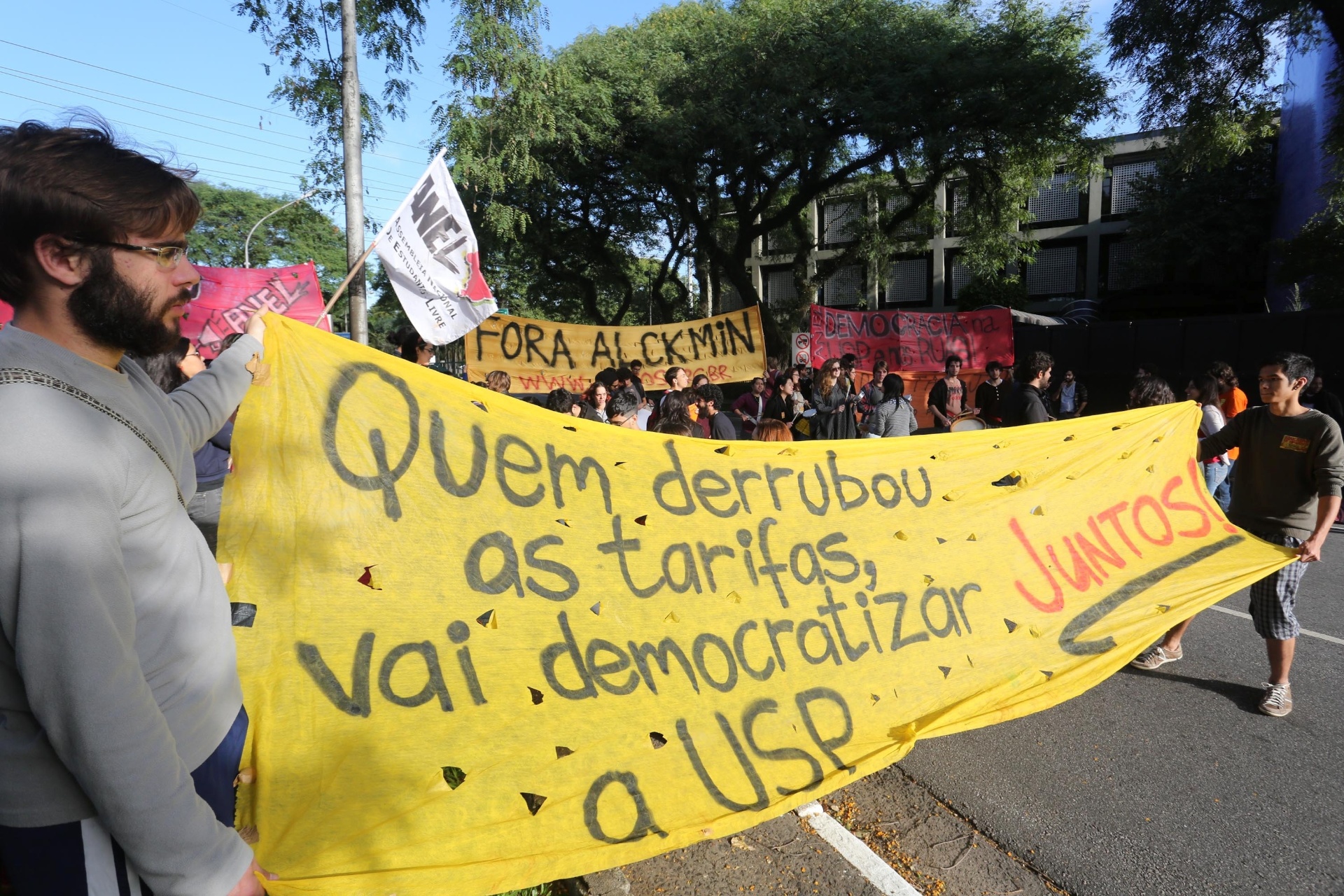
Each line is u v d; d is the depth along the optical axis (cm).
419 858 225
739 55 1955
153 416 142
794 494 350
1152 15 1420
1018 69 1852
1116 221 3006
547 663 274
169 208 127
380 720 246
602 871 270
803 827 312
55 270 120
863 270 2725
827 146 2084
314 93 1153
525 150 1602
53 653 108
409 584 266
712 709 290
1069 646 353
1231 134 1458
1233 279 2686
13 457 108
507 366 1020
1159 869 290
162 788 115
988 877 284
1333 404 1052
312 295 1137
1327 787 346
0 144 118
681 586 311
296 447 263
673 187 2175
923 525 367
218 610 145
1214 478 657
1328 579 699
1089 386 1773
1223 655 505
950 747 383
